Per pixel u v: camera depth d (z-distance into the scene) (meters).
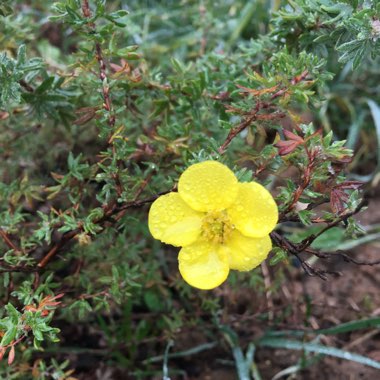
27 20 0.18
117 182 0.12
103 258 0.15
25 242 0.14
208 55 0.16
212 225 0.10
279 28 0.14
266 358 0.17
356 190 0.11
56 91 0.14
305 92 0.12
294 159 0.11
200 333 0.17
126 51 0.12
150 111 0.17
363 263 0.11
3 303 0.13
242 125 0.12
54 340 0.10
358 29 0.11
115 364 0.16
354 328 0.16
